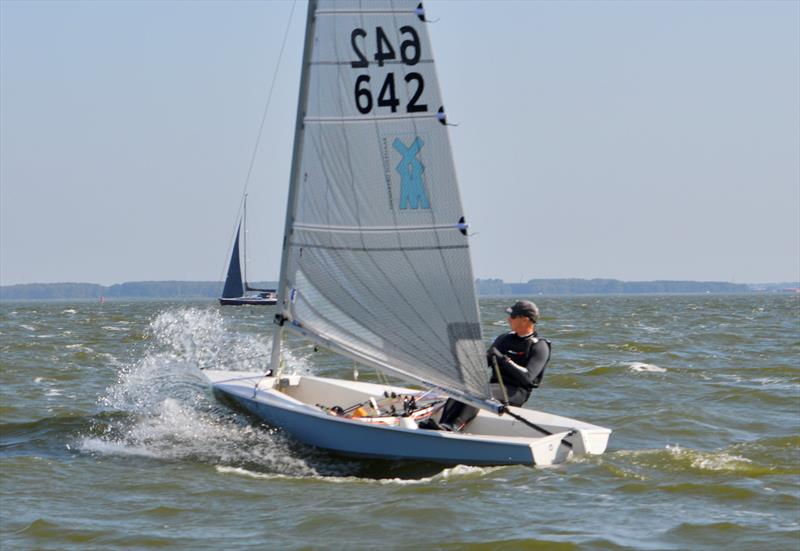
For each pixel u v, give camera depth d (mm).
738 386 49094
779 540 21844
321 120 29844
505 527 22891
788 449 30953
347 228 29719
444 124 28266
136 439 33688
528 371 30156
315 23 29797
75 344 80250
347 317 30312
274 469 29219
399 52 28625
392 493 25953
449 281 28547
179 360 64375
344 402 34281
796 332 97812
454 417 30203
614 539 21953
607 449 33094
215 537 22344
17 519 23719
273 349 33594
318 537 22281
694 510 24250
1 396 45219
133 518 23891
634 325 117188
